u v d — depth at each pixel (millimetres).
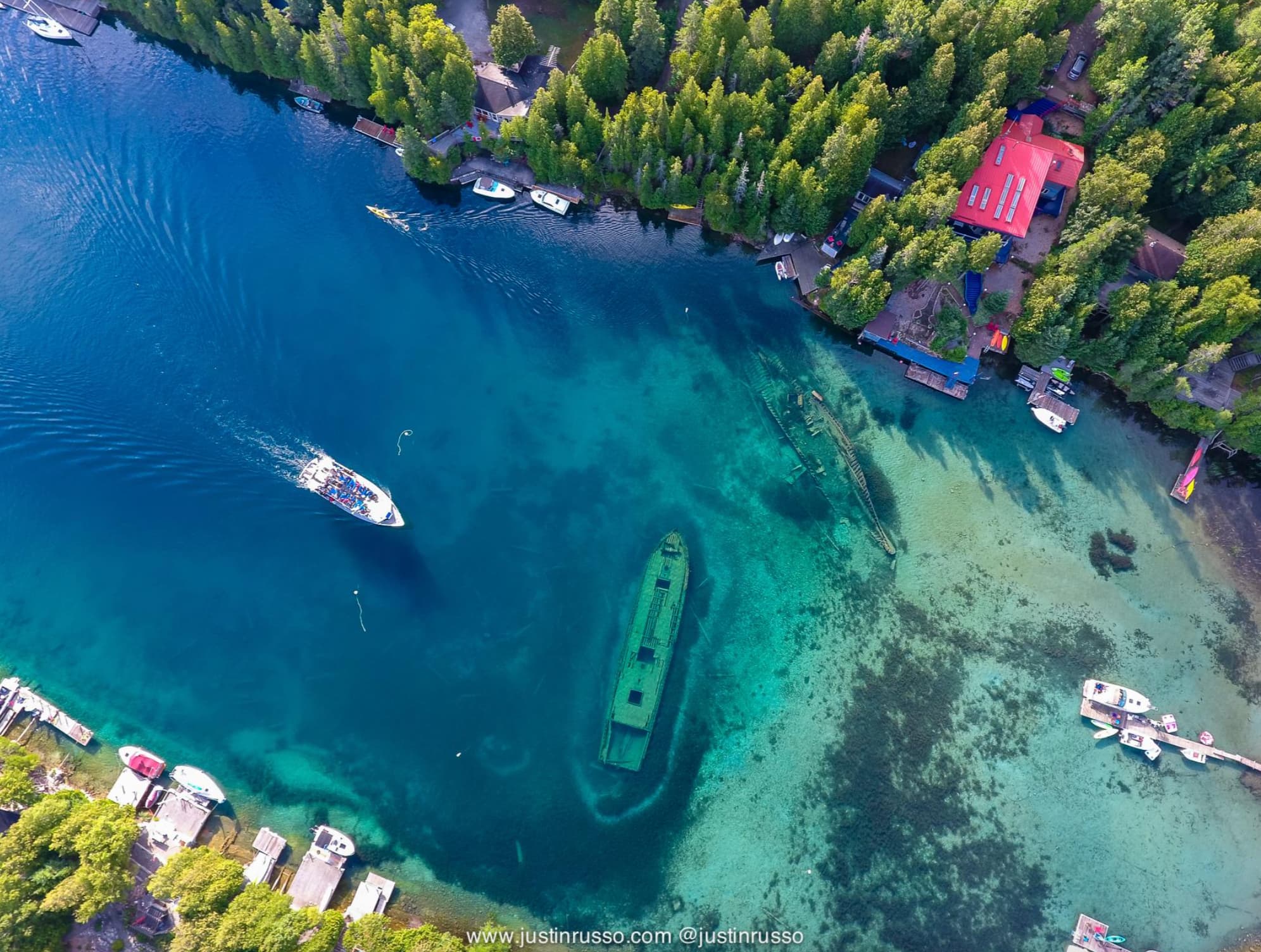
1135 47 79688
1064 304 80625
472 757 75750
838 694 76688
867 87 79625
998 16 80500
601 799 74250
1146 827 72500
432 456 84500
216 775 75000
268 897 66438
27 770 71250
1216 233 76625
